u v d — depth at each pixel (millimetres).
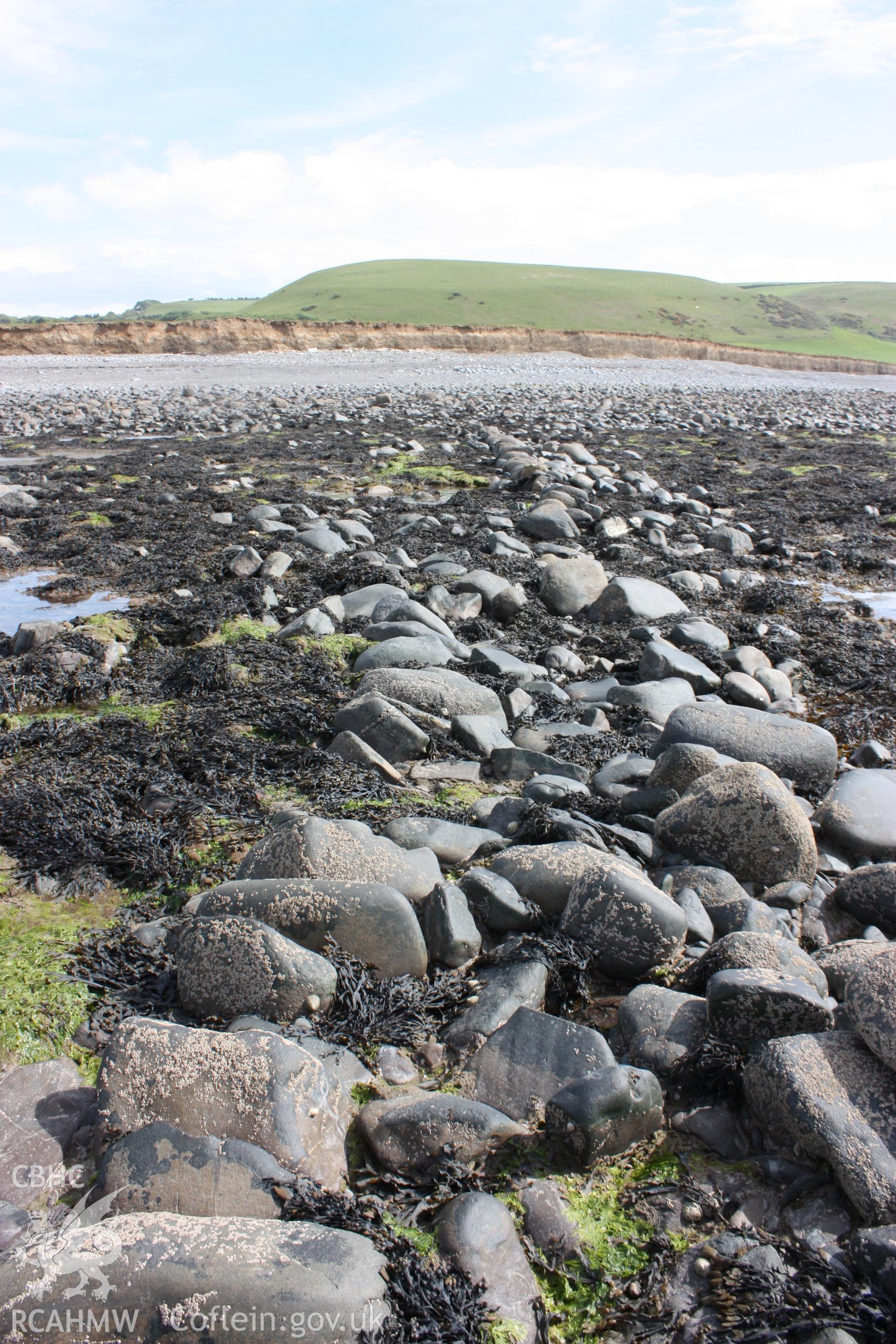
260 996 3662
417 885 4379
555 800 5523
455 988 3953
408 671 6941
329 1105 3178
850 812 5539
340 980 3809
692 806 5070
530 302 116375
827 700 8117
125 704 7184
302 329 62344
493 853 4957
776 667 8648
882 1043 3268
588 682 7797
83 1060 3592
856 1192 2996
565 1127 3172
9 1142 3139
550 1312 2734
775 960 3932
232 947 3732
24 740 6465
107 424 24125
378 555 10992
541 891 4434
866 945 4223
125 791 5598
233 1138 2992
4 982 3908
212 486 16219
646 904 4160
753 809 4887
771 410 32594
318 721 6566
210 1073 3127
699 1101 3488
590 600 9906
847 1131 3115
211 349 57500
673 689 7410
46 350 52188
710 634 8727
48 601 10023
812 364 90875
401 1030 3719
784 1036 3506
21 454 19844
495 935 4332
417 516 13867
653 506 15289
